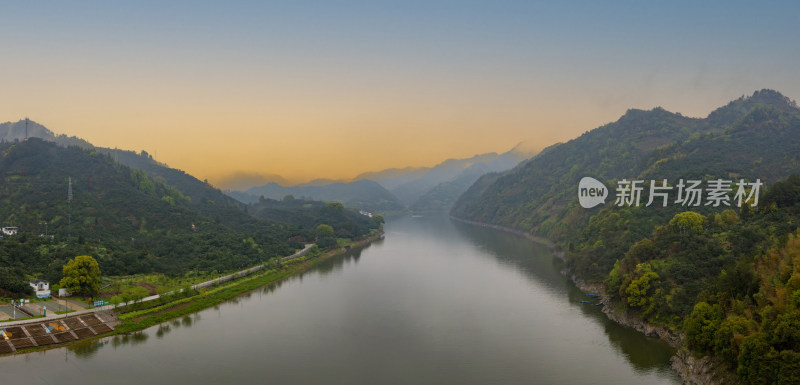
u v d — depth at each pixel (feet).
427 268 638.12
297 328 377.50
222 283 519.60
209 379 280.31
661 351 313.32
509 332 362.12
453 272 604.49
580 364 299.58
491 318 398.83
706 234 389.80
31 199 655.76
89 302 400.26
